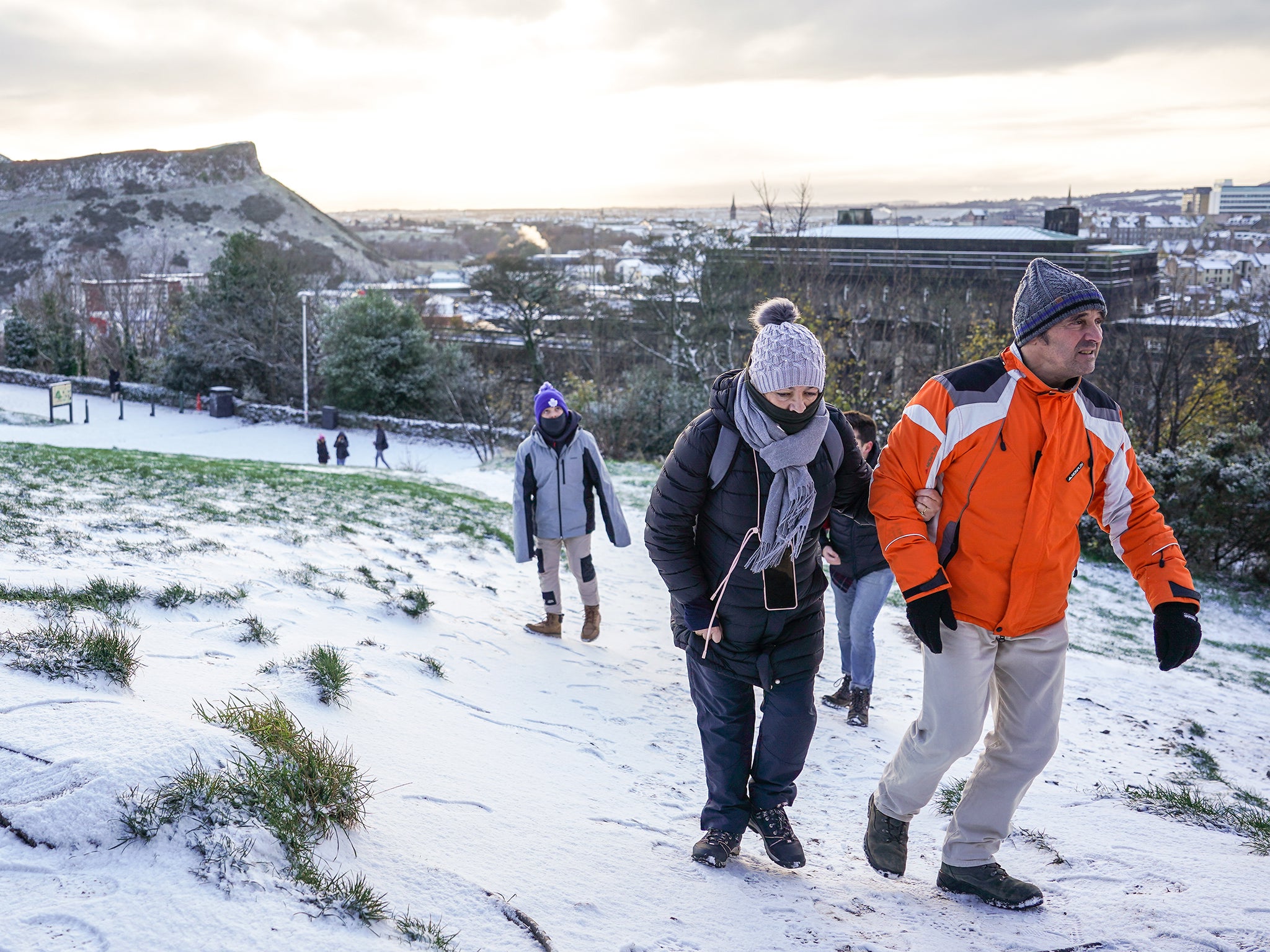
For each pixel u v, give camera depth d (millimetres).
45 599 4000
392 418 40906
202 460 16797
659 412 31062
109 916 1824
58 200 192500
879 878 3076
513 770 3570
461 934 2168
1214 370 29297
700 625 2963
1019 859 3234
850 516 3105
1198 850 3408
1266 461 16359
